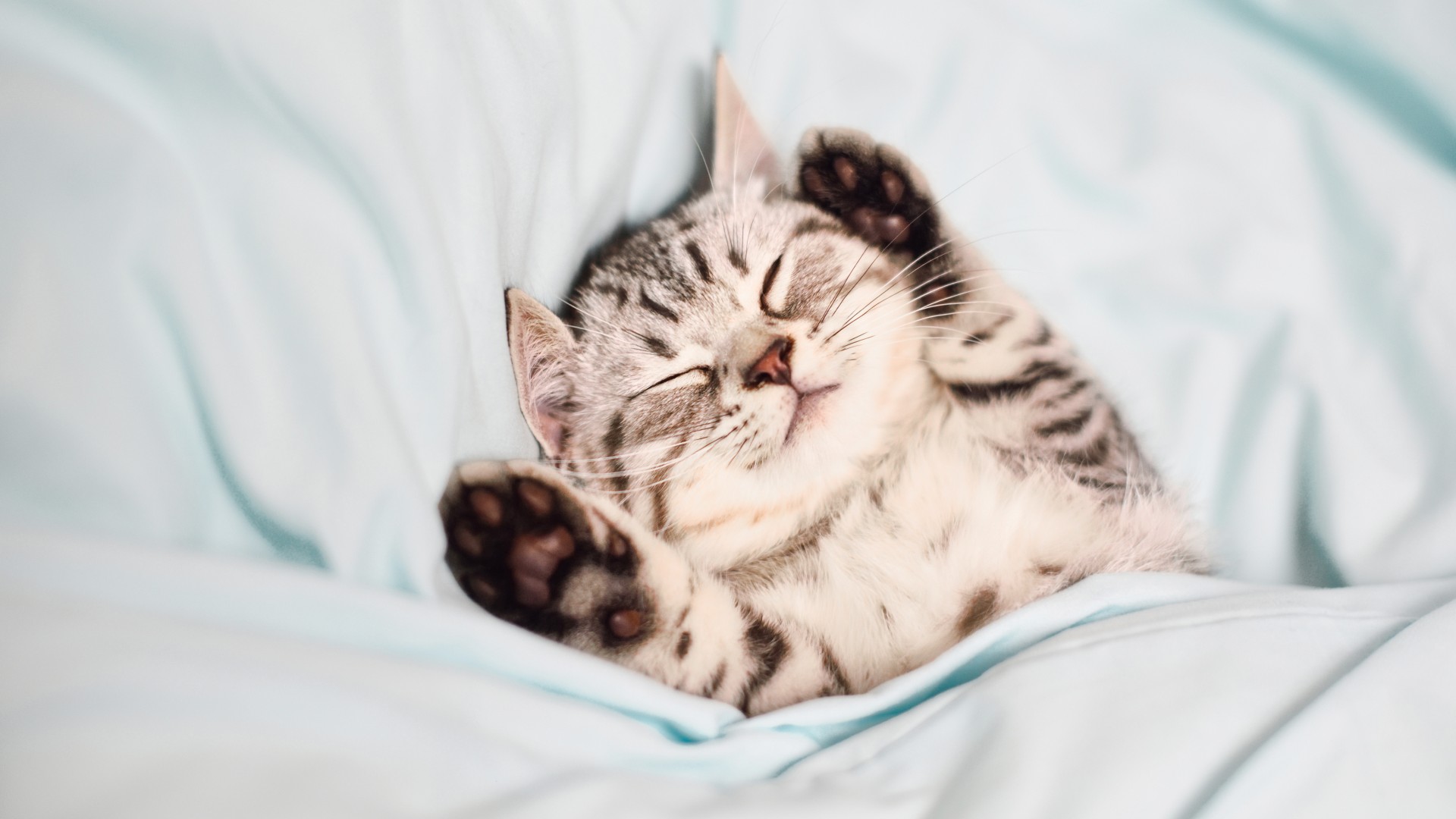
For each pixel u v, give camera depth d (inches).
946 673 12.5
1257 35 14.7
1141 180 14.8
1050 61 14.9
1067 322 15.1
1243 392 14.8
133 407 11.2
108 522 11.2
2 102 11.0
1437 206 14.4
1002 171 15.0
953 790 11.4
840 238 15.2
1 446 11.0
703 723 12.0
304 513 11.5
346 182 11.7
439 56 12.2
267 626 11.1
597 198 14.4
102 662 10.2
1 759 9.4
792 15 14.8
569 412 14.6
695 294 14.8
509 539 12.5
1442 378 14.1
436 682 11.2
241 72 11.4
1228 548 14.5
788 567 14.4
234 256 11.5
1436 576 13.5
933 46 14.9
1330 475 14.2
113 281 11.2
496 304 12.8
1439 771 11.3
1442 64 14.2
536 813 10.9
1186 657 11.9
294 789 10.2
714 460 14.4
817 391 14.5
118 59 11.3
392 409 11.8
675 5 14.5
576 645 12.7
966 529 14.3
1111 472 14.5
